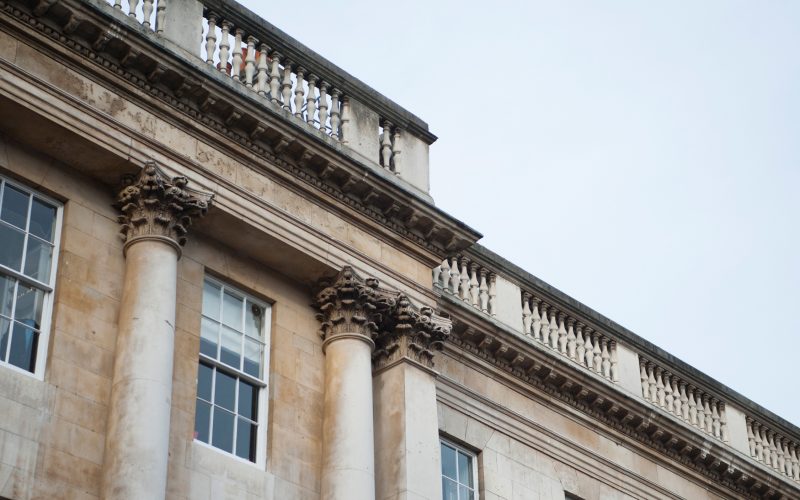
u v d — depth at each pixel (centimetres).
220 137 2333
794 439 3478
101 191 2220
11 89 2092
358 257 2467
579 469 2877
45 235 2145
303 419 2316
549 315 3017
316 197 2447
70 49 2178
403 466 2347
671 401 3184
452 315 2720
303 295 2436
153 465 1981
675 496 3077
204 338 2259
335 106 2572
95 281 2141
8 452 1925
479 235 2650
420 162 2677
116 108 2216
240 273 2355
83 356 2069
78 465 1988
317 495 2266
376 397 2448
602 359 3075
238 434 2233
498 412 2767
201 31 2389
